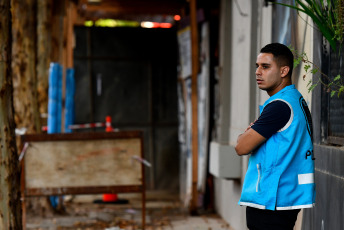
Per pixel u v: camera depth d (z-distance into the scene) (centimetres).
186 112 1579
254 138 508
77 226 1169
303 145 512
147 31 1920
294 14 763
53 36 1550
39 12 1520
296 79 761
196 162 1332
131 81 1919
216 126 1347
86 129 1900
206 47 1401
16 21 1324
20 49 1323
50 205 1305
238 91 1151
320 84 666
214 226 1184
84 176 1071
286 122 505
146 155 1927
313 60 686
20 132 1257
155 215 1336
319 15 593
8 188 656
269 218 512
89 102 1898
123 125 1916
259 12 977
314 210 675
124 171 1077
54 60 1559
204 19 1395
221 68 1291
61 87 1381
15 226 662
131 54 1916
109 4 1777
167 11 1836
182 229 1145
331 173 611
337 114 627
